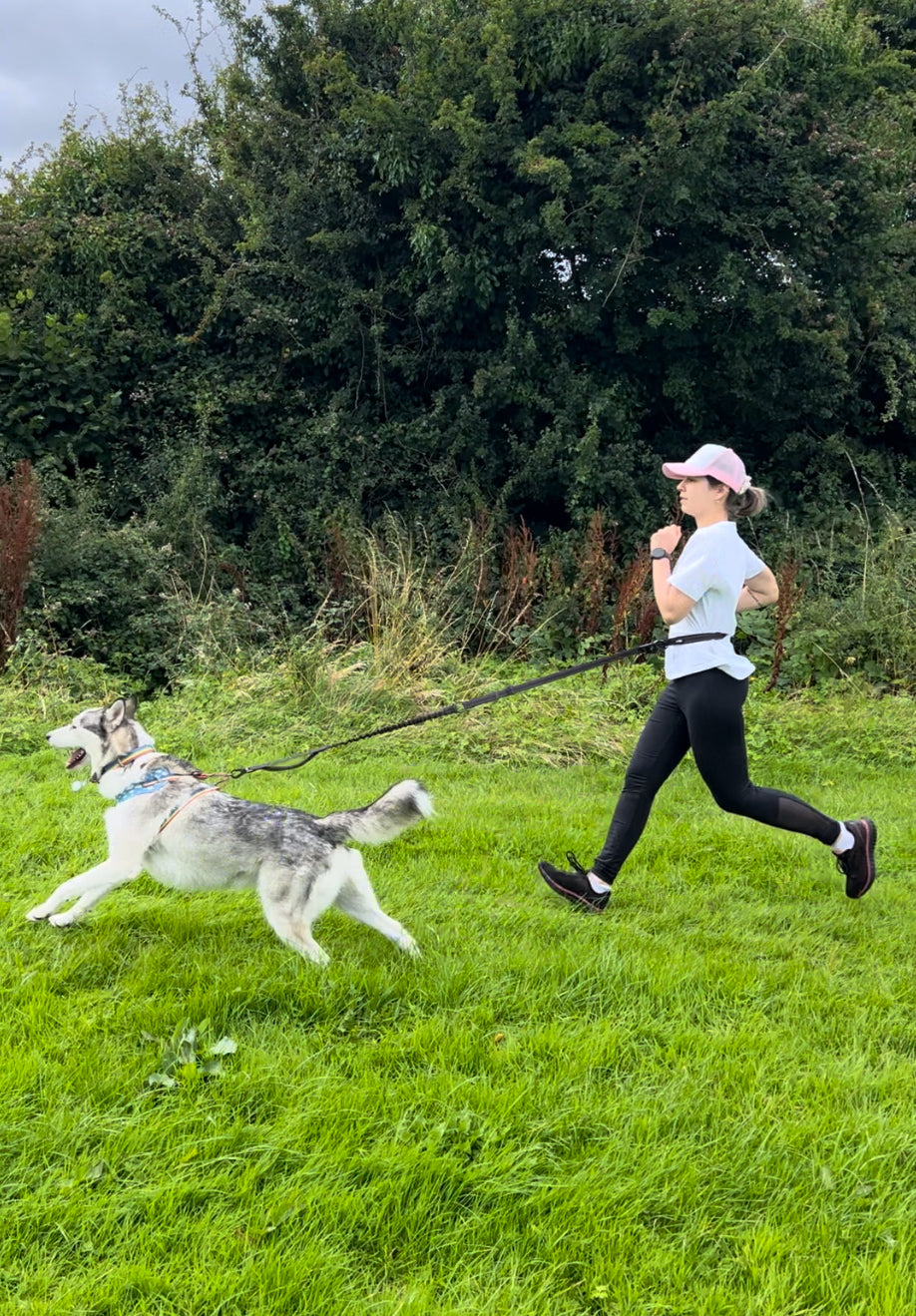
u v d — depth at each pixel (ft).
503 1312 7.55
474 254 42.80
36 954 12.78
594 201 41.11
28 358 41.81
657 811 21.47
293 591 41.75
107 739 13.52
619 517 43.91
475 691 30.96
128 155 46.93
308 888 12.58
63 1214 8.21
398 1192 8.61
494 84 41.75
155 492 42.83
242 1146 9.19
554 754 27.04
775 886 17.28
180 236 46.06
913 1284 7.90
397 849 17.89
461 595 38.63
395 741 27.09
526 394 43.98
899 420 50.49
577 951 13.47
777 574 38.09
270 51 48.19
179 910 14.28
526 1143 9.52
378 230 45.78
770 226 43.06
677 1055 11.18
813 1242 8.45
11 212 45.88
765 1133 9.69
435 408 45.21
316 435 44.88
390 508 45.16
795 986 13.03
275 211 46.44
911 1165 9.47
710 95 43.16
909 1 54.75
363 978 12.14
